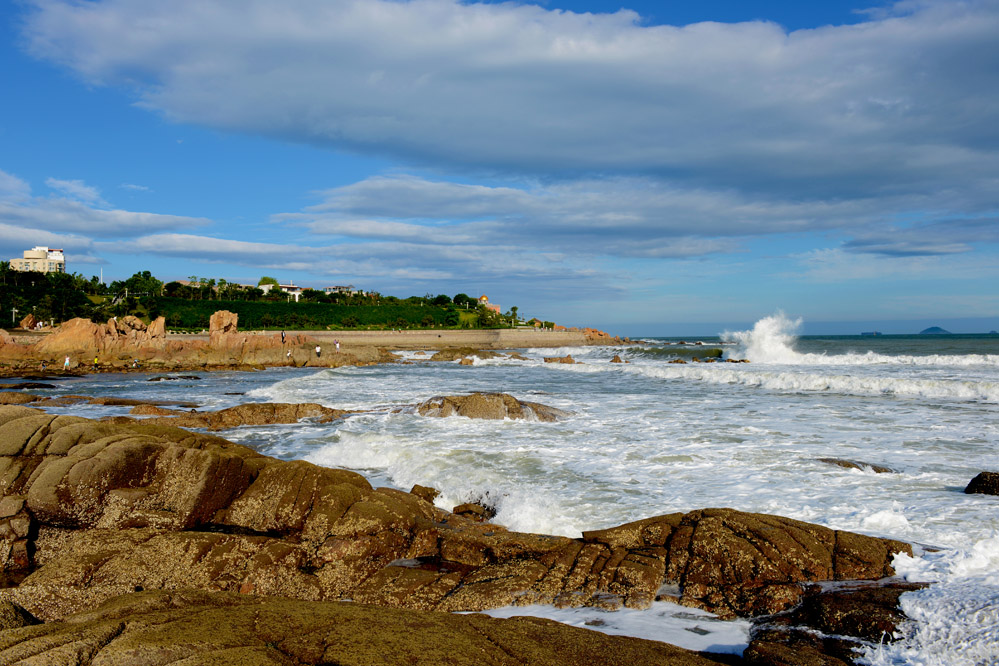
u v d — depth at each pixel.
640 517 9.82
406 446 15.55
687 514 8.69
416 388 32.12
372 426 19.52
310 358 60.34
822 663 5.26
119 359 56.75
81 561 7.67
